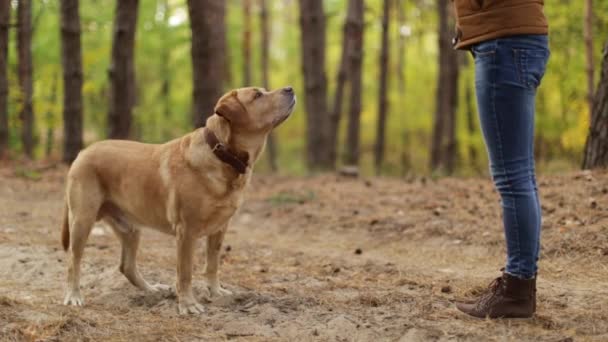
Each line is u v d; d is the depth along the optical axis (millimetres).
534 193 3674
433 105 23672
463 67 19984
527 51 3564
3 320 3791
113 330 3758
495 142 3652
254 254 6145
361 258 5980
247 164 4141
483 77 3633
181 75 22016
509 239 3723
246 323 3928
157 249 6215
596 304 4137
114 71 10930
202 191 4051
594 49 13672
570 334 3568
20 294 4590
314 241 6887
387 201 8086
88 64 16703
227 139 4043
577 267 5223
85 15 16750
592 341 3469
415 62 24797
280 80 31453
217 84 9695
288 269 5457
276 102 4102
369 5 20594
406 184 9180
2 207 8047
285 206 8312
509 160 3629
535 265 3756
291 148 31328
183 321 3982
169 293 4547
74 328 3719
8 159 11320
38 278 5066
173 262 5637
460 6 3746
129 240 4617
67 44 11234
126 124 11047
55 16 16688
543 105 16016
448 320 3852
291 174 11242
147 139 15758
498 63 3566
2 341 3494
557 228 5973
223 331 3812
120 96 10953
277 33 32156
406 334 3662
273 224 7734
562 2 14367
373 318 3938
